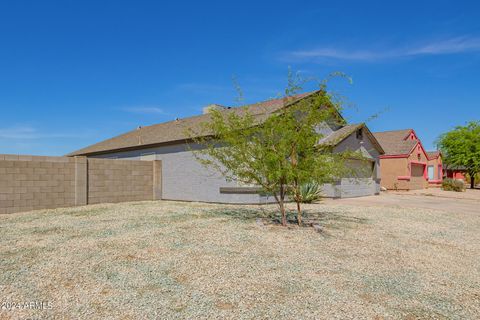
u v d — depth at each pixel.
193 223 9.93
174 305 4.22
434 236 8.74
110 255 6.35
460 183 29.89
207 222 10.12
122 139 25.77
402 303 4.42
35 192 13.91
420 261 6.36
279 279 5.20
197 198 17.14
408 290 4.88
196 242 7.45
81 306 4.17
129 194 17.38
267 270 5.61
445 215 12.87
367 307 4.27
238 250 6.83
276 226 9.54
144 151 20.36
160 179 18.73
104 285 4.86
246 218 11.03
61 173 14.70
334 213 12.63
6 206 13.17
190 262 5.95
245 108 9.84
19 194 13.50
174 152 18.34
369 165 23.02
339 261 6.22
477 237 8.79
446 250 7.27
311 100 9.24
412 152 30.45
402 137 32.44
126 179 17.27
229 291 4.69
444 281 5.30
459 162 35.09
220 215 11.71
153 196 18.42
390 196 22.52
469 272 5.78
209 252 6.63
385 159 30.61
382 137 33.91
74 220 10.59
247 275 5.35
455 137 35.91
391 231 9.24
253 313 4.04
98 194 16.14
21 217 11.55
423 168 33.25
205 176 16.83
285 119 9.10
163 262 5.94
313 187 16.11
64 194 14.73
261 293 4.64
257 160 9.41
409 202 18.09
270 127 9.22
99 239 7.69
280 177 9.13
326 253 6.76
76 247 6.95
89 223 9.94
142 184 17.97
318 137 9.32
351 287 4.93
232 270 5.57
